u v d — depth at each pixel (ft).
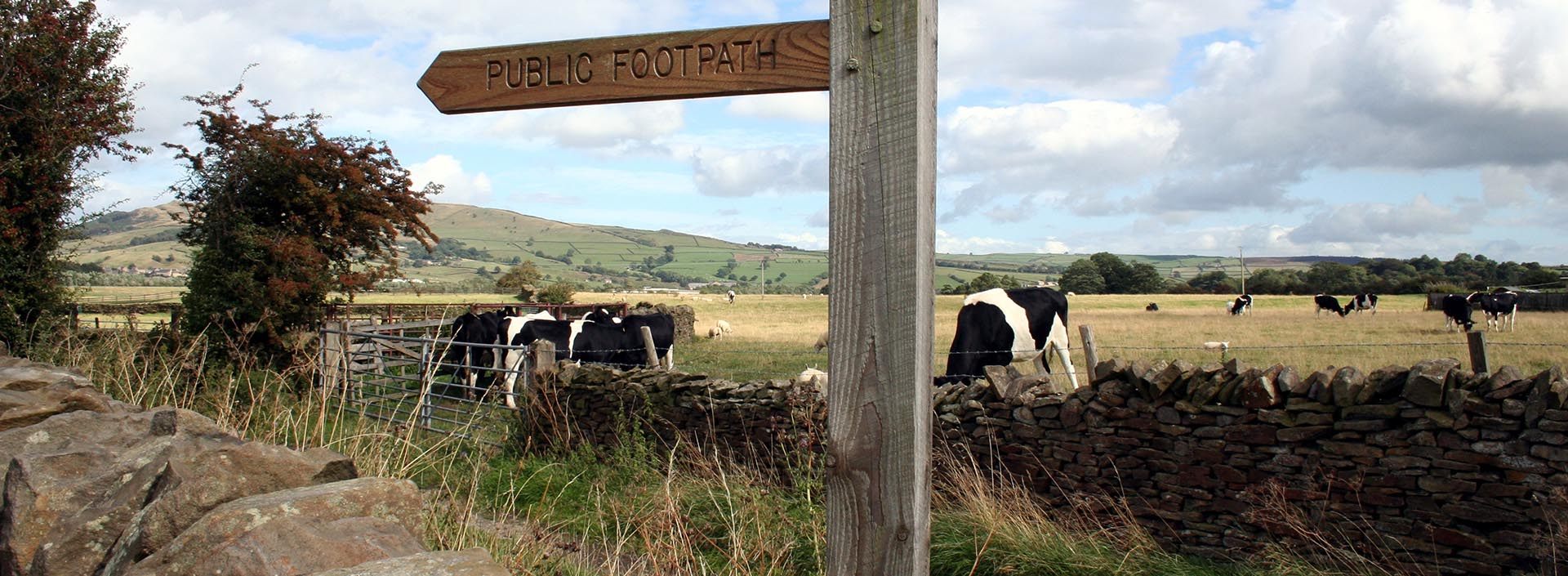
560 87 7.88
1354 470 18.74
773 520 19.49
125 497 10.19
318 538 7.98
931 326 6.86
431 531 13.93
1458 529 17.69
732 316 146.61
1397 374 18.40
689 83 7.50
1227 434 19.94
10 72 40.22
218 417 18.38
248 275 43.91
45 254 41.70
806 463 22.63
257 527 8.14
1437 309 132.16
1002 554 18.13
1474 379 17.74
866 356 6.75
